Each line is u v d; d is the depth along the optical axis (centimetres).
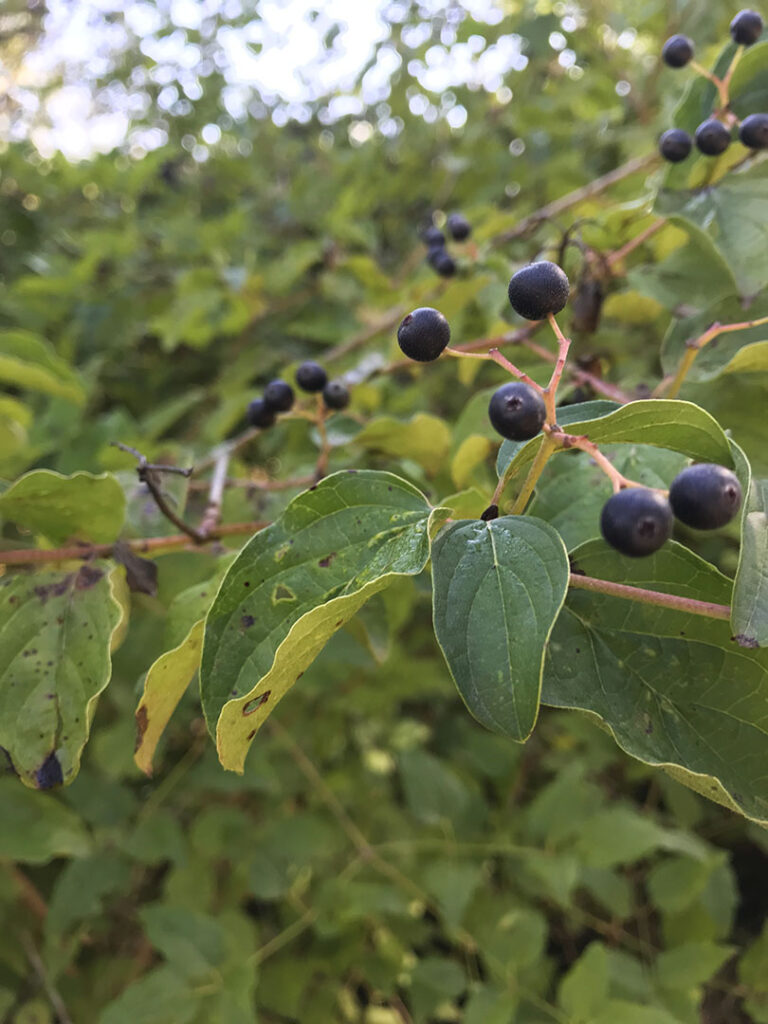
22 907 22
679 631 10
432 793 23
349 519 10
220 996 17
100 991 22
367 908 20
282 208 45
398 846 22
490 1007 18
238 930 20
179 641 13
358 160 41
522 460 10
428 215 34
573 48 36
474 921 21
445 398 31
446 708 32
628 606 10
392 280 34
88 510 13
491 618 8
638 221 19
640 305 19
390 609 16
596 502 13
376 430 17
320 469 17
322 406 17
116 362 40
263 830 21
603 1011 16
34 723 11
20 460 25
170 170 47
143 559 13
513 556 9
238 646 10
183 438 36
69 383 21
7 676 12
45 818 19
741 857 30
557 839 21
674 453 13
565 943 27
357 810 25
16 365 19
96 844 19
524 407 9
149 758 11
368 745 31
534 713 8
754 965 20
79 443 26
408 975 22
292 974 21
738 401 14
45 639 12
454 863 21
